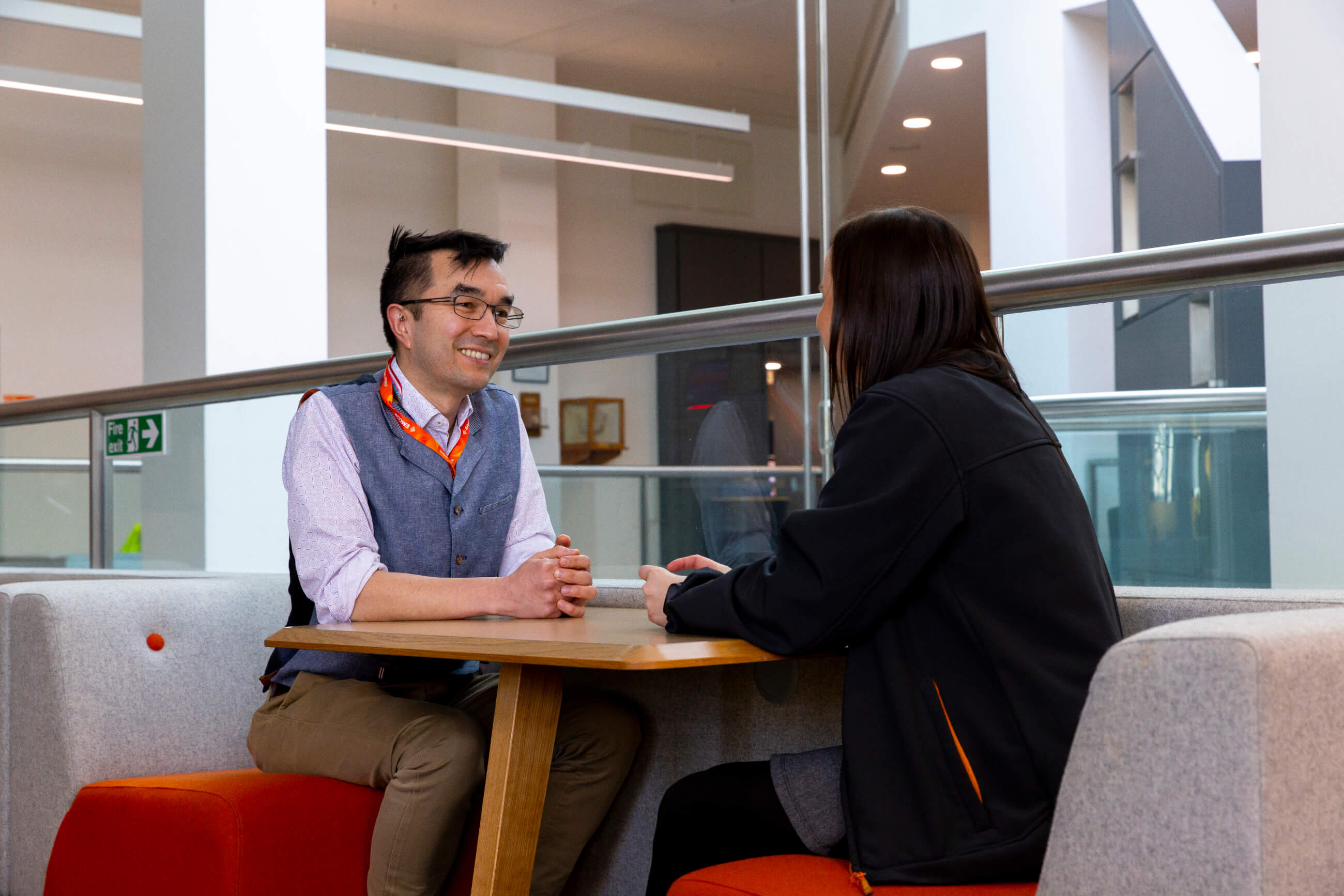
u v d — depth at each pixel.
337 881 1.60
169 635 1.89
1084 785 0.83
